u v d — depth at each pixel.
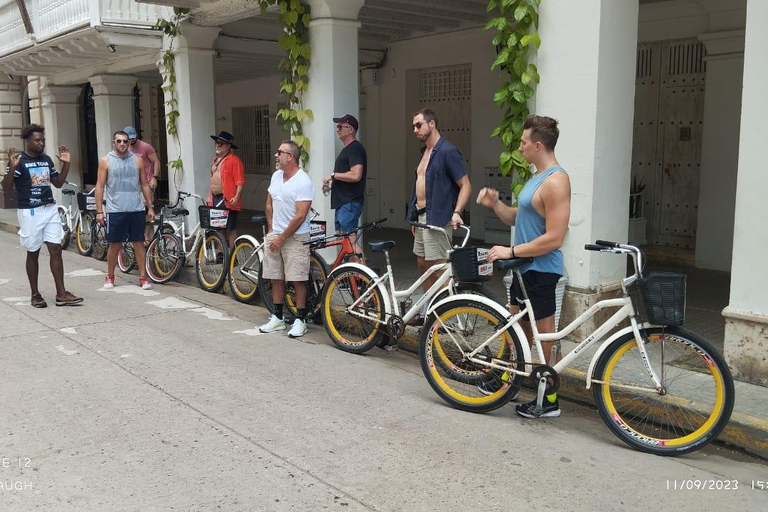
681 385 4.88
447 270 5.52
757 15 4.76
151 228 10.43
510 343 4.77
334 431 4.62
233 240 9.05
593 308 4.55
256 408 5.00
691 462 4.27
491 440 4.52
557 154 5.97
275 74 16.03
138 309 7.96
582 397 5.25
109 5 10.23
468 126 11.98
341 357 6.23
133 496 3.74
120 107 13.69
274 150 16.92
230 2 9.12
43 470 4.04
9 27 13.56
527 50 6.04
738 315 5.03
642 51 9.69
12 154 7.71
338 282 6.39
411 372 5.87
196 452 4.29
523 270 4.80
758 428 4.34
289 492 3.81
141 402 5.09
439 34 11.71
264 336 6.89
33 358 6.10
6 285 9.23
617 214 6.04
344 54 8.02
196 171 10.31
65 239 12.39
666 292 4.20
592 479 4.00
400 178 12.99
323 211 8.16
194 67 10.16
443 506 3.68
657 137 9.69
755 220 4.92
